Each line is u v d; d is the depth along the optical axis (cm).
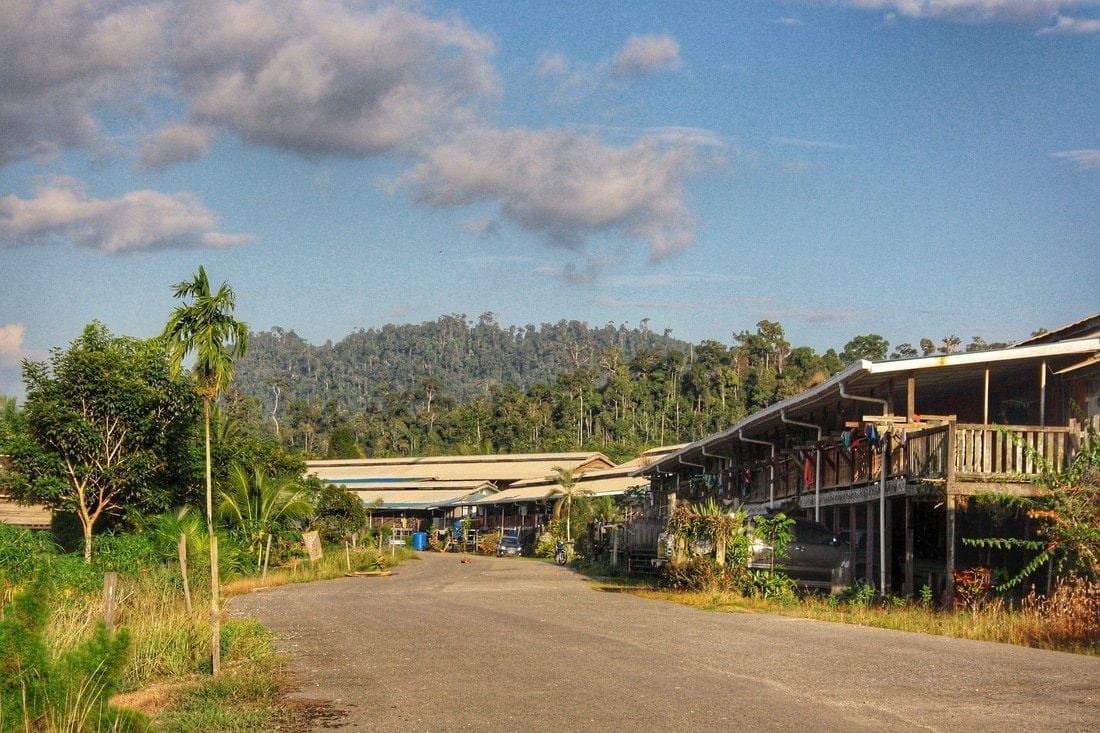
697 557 2536
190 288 1812
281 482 4228
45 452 3125
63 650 1144
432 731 914
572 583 3362
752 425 3123
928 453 2045
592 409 13912
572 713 960
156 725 995
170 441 3266
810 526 2436
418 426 15038
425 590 3059
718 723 893
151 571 2403
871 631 1605
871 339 11612
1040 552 2030
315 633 1755
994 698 982
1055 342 2177
